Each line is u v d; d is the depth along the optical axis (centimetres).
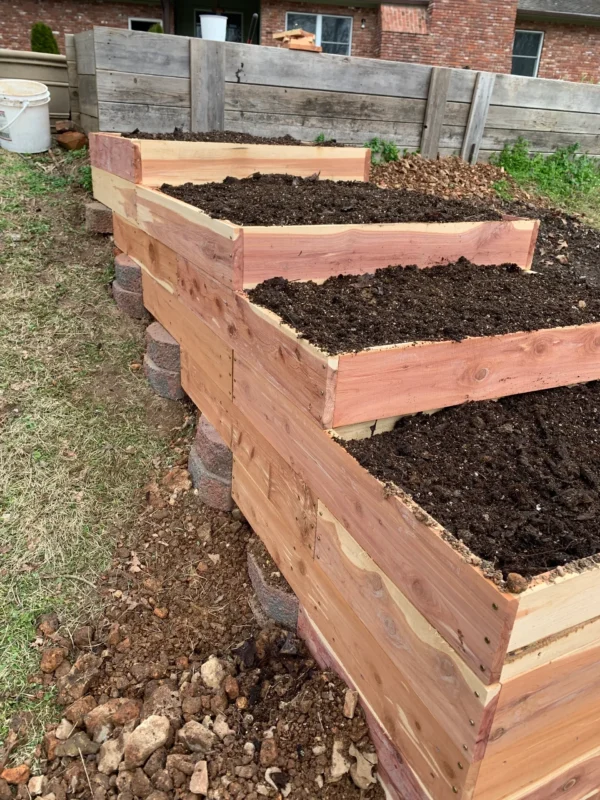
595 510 165
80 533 284
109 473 312
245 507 265
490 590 116
